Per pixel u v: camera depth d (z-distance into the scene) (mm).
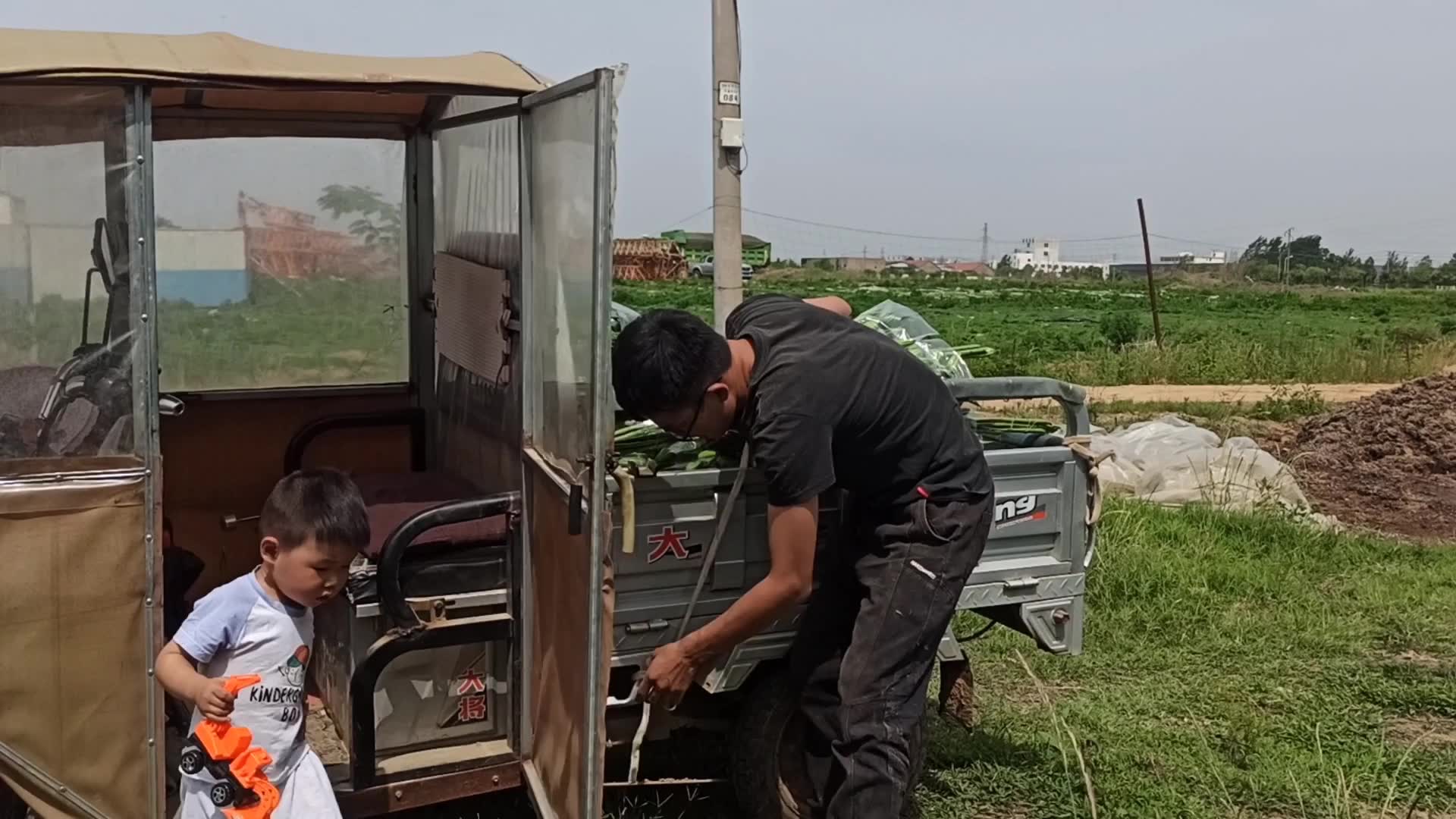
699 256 48719
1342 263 101375
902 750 3311
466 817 4008
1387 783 4539
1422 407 12016
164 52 3029
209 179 4414
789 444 3059
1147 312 44000
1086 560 4363
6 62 2736
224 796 2773
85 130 2834
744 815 3971
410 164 4695
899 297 51625
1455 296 61094
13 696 2855
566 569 3195
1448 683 5602
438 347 4672
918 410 3303
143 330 2881
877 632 3309
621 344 3117
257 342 4602
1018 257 130625
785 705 3828
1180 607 6594
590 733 3010
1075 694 5477
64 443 2871
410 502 4004
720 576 3695
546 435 3406
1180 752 4789
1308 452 12188
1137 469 9336
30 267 2838
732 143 7871
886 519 3408
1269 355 20531
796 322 3281
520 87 3305
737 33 7816
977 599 4133
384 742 3594
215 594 2969
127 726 2965
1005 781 4516
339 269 4680
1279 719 5180
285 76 2965
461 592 3586
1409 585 7172
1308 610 6656
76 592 2881
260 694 2959
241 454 4633
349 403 4781
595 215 2828
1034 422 4680
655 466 3582
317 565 2932
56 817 2936
